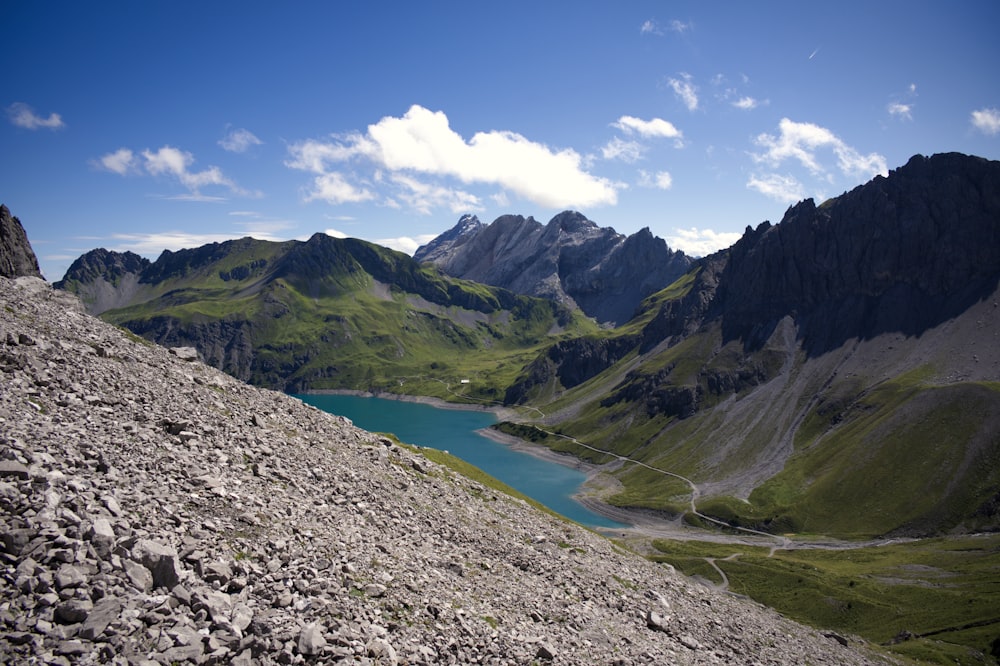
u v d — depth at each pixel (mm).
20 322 43031
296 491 35875
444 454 89000
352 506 38656
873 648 82438
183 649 17453
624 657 33750
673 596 55375
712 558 195000
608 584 48906
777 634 58219
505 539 49281
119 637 16703
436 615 27844
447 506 51531
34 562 17828
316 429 55500
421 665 23234
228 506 27938
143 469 27594
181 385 46781
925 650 113438
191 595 20047
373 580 28094
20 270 97875
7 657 14883
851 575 171250
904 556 189625
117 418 33125
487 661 26375
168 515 24406
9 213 100750
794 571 175625
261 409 52531
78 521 19922
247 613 20375
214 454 34094
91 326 52562
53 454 24516
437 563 36562
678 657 38812
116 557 19359
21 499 19750
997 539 191125
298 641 20203
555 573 45562
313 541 28906
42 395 31203
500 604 34312
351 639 21969
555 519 72750
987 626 124562
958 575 163625
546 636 32219
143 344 57219
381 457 56500
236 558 24047
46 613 16547
